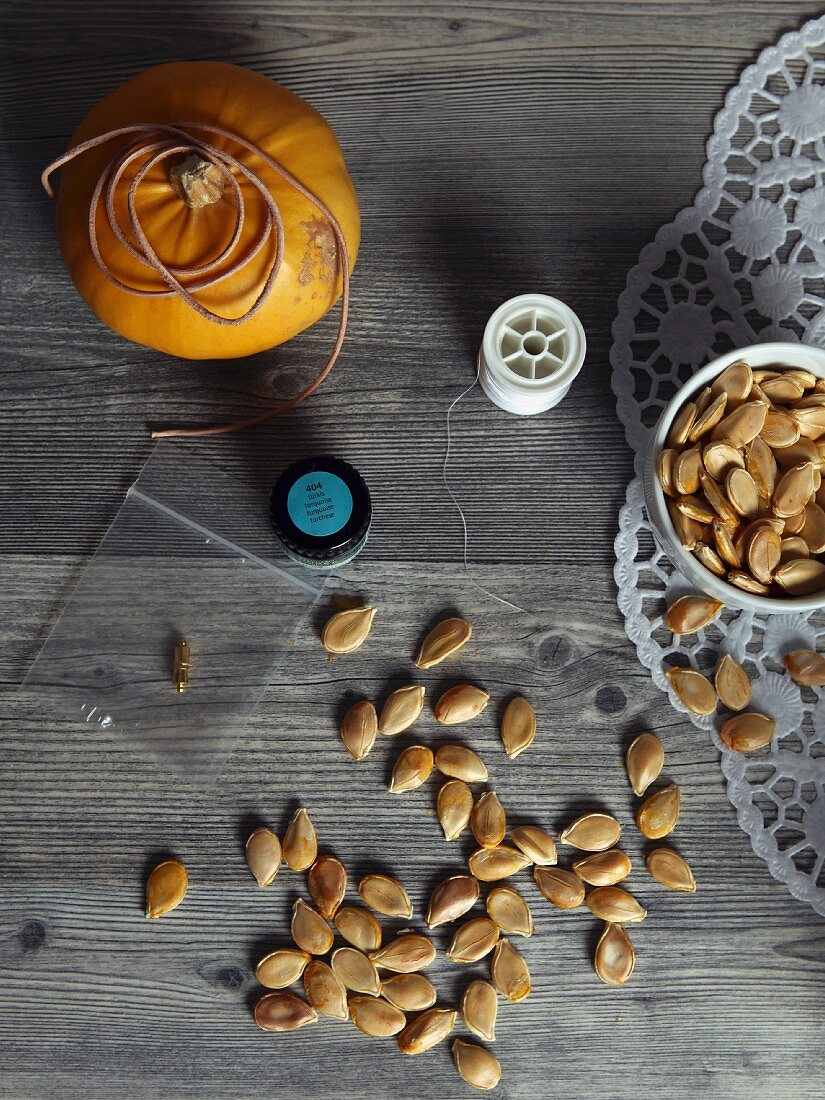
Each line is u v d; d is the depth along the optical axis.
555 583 0.47
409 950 0.45
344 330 0.44
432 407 0.47
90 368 0.47
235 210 0.41
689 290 0.47
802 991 0.46
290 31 0.48
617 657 0.46
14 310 0.47
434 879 0.46
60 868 0.46
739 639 0.46
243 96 0.42
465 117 0.47
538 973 0.46
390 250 0.47
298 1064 0.46
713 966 0.46
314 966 0.46
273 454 0.47
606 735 0.46
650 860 0.46
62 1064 0.46
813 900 0.45
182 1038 0.46
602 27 0.47
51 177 0.47
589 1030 0.46
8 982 0.46
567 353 0.44
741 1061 0.46
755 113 0.47
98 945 0.46
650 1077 0.46
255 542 0.47
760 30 0.47
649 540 0.46
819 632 0.46
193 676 0.47
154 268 0.41
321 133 0.42
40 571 0.47
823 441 0.43
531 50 0.47
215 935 0.46
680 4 0.47
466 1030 0.46
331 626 0.46
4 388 0.47
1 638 0.47
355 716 0.46
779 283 0.46
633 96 0.47
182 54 0.47
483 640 0.47
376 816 0.46
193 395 0.47
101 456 0.47
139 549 0.47
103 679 0.46
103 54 0.47
